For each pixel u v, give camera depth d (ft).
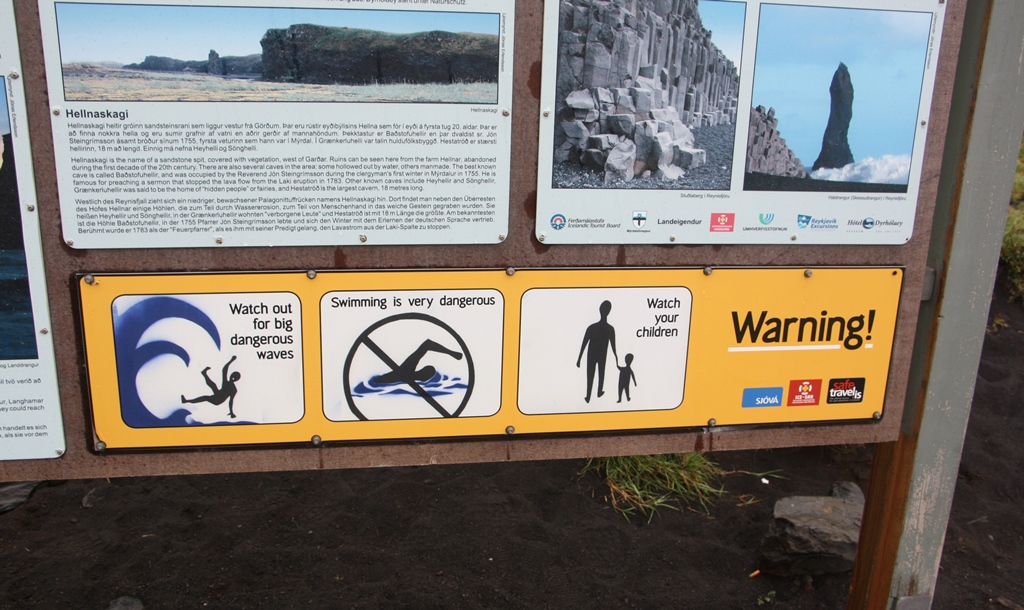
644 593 9.37
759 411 6.61
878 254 6.47
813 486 12.21
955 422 6.73
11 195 5.45
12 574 9.43
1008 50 6.00
